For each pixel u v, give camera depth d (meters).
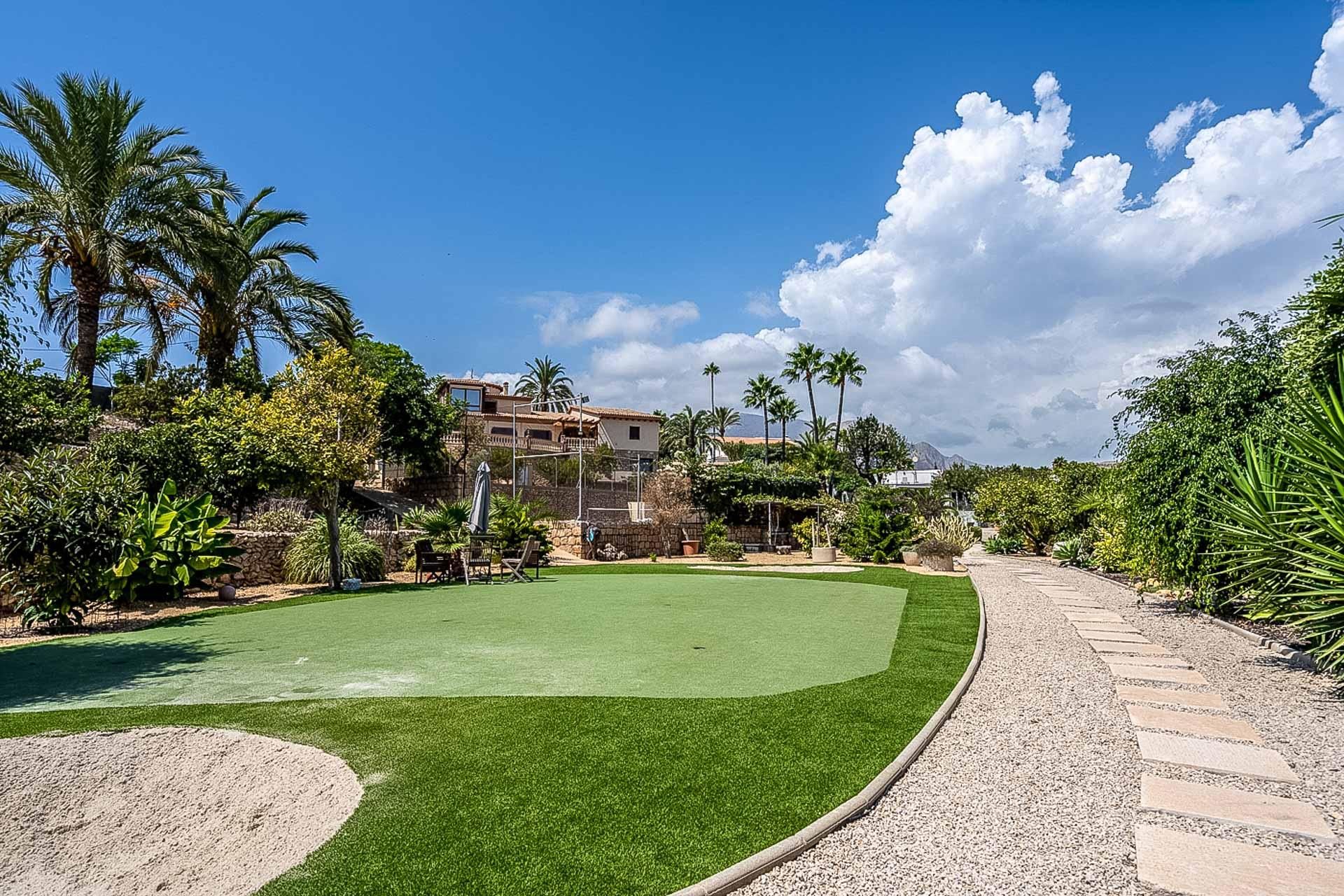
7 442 10.81
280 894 3.06
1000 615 11.12
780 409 65.62
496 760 4.52
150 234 18.98
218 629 9.57
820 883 3.18
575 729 5.11
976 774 4.45
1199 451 10.27
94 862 3.99
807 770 4.36
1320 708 5.86
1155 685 6.68
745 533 30.80
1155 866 3.31
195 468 16.59
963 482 55.81
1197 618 10.66
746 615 10.90
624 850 3.38
